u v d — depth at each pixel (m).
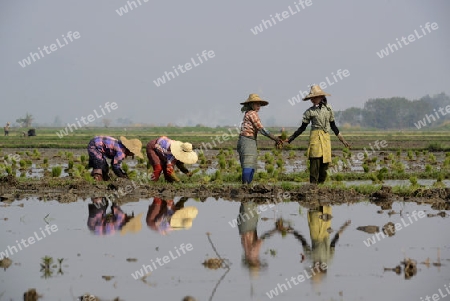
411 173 47.62
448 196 33.66
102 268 19.34
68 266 19.58
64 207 31.77
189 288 17.22
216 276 18.36
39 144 106.62
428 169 48.97
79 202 33.75
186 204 32.75
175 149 40.41
